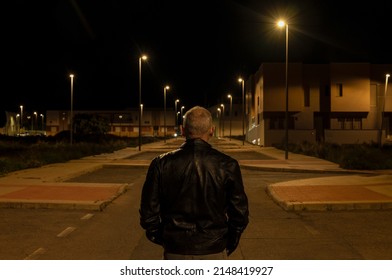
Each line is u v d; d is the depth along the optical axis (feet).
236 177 12.64
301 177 70.69
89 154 127.34
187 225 12.42
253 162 95.96
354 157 86.12
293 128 188.44
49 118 388.78
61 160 99.35
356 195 44.42
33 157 92.53
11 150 130.62
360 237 29.60
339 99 187.73
